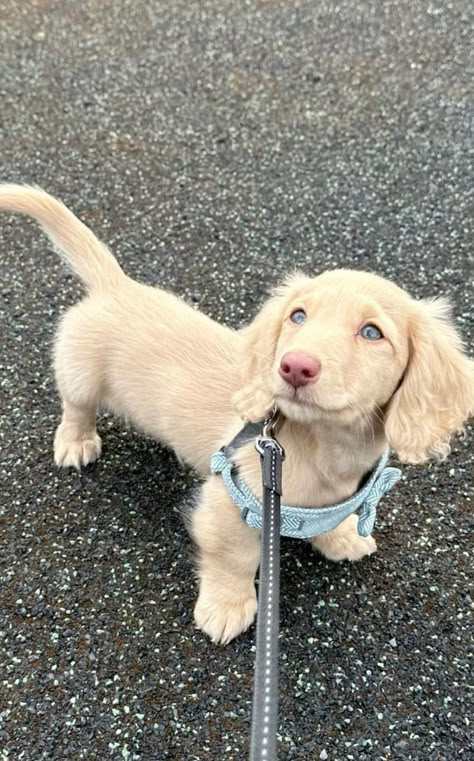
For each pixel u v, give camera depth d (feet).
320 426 1.38
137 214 2.89
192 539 1.87
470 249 2.75
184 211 2.92
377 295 1.33
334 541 1.82
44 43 4.01
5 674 1.61
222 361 1.74
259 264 2.68
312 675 1.63
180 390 1.73
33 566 1.81
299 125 3.43
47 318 2.43
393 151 3.26
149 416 1.82
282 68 3.86
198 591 1.77
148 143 3.29
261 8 4.46
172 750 1.51
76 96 3.59
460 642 1.69
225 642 1.67
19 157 3.18
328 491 1.48
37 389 2.21
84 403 1.94
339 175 3.13
